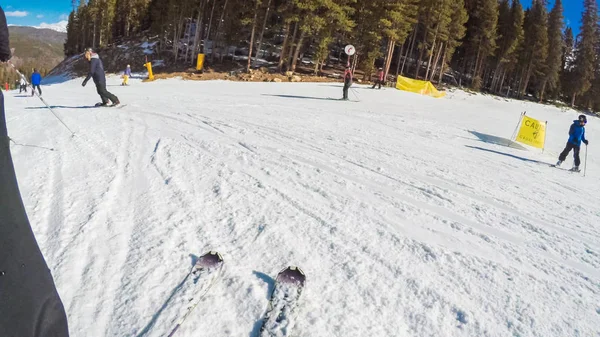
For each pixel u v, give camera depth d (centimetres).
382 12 3578
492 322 254
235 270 283
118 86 2386
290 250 319
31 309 133
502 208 491
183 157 549
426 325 245
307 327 230
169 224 344
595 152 1232
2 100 135
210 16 4072
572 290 304
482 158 834
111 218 347
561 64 5884
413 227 393
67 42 8438
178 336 212
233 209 390
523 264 341
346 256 319
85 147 562
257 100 1505
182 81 2970
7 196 134
